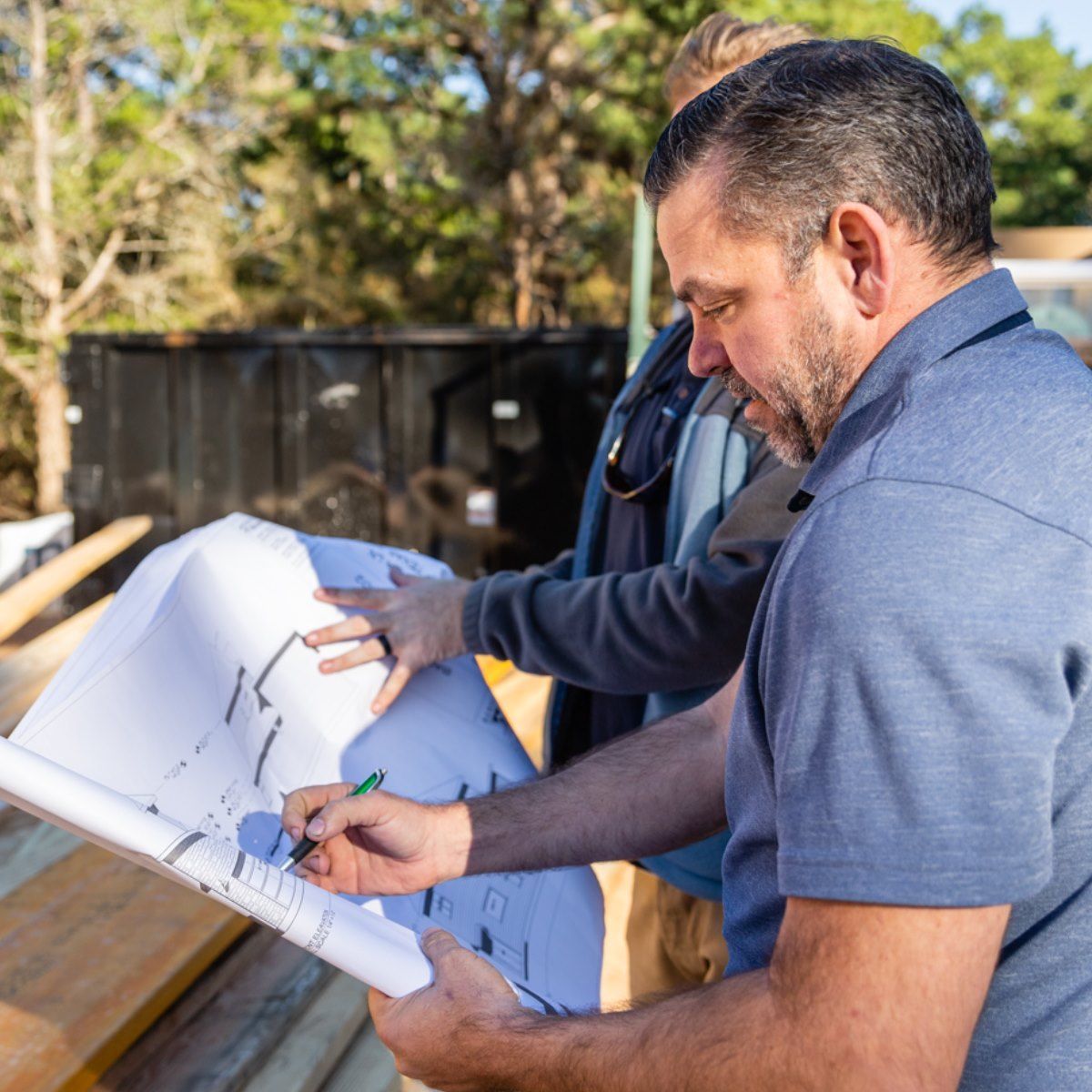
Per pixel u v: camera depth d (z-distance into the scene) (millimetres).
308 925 930
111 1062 1552
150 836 849
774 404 948
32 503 16469
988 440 778
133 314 16734
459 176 19203
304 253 19688
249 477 5570
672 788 1292
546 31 18062
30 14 14953
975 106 27406
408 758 1396
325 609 1413
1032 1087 834
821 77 867
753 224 879
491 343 5207
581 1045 873
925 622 722
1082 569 748
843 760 739
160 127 16391
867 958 728
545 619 1496
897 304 883
